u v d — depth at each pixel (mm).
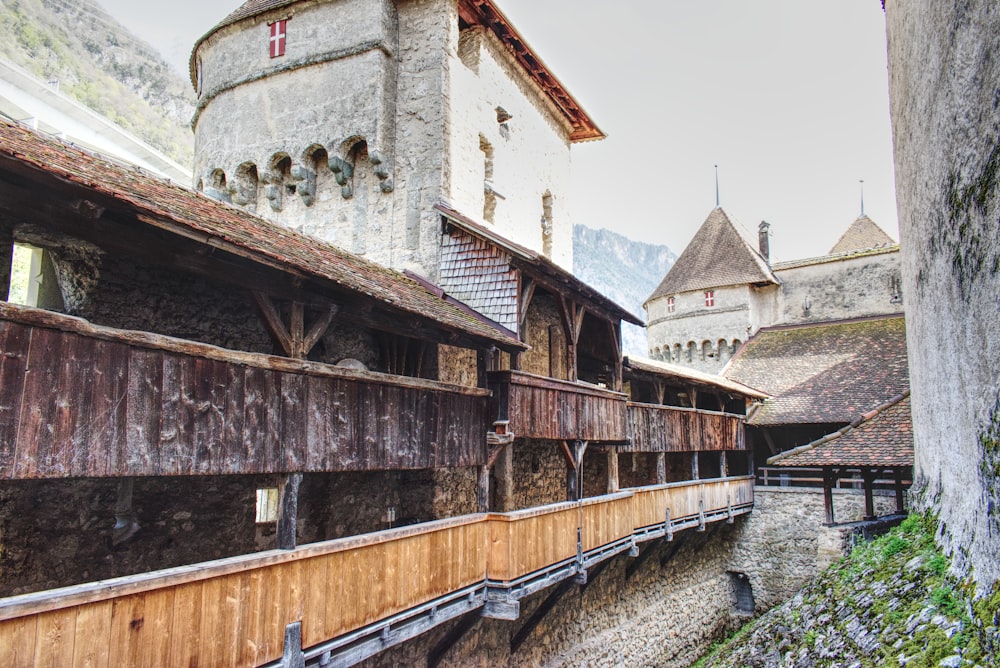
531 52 17719
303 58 15281
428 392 9430
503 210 17188
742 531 23031
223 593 6223
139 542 7637
